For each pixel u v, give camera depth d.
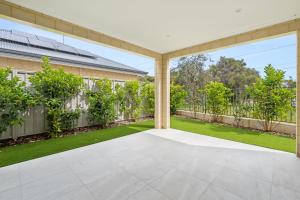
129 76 10.55
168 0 2.71
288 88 5.22
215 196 2.04
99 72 8.98
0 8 2.78
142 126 6.51
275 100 5.29
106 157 3.31
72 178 2.48
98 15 3.26
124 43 4.72
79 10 3.08
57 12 3.16
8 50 5.75
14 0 2.77
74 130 5.70
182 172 2.68
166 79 6.02
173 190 2.17
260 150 3.73
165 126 6.12
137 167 2.87
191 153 3.54
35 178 2.48
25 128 4.70
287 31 3.47
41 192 2.12
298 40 3.34
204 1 2.73
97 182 2.37
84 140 4.53
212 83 7.62
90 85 6.20
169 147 3.94
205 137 4.86
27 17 3.05
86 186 2.27
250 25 3.66
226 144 4.18
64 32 3.54
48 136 4.90
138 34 4.19
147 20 3.44
